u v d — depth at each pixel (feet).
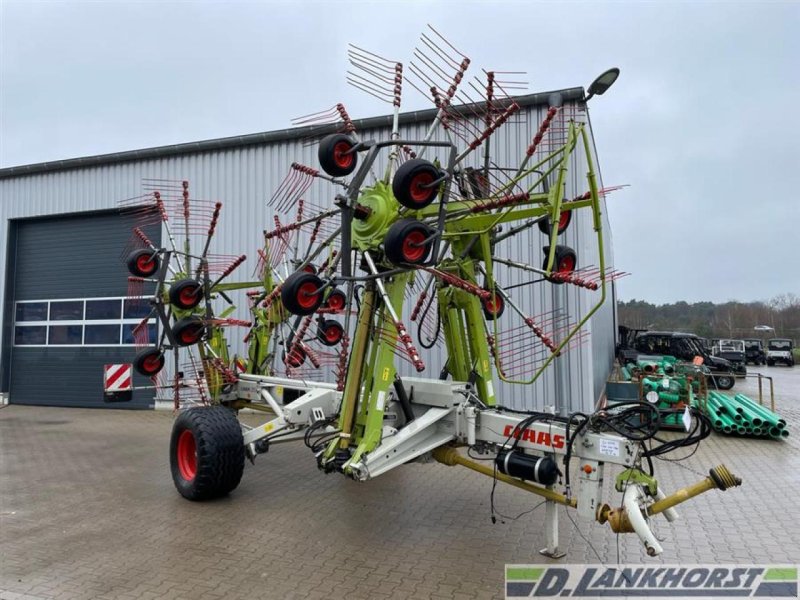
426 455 16.01
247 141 39.17
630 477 12.03
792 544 15.29
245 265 39.17
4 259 47.42
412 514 17.71
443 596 12.28
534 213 15.52
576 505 13.16
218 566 13.78
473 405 15.20
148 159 42.70
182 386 22.63
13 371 47.19
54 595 12.23
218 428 18.42
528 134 30.83
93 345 44.73
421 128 34.12
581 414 13.21
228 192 40.06
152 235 41.75
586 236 30.14
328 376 32.65
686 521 17.11
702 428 12.44
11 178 47.39
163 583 12.84
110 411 42.14
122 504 18.71
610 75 13.41
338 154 14.56
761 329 207.92
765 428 30.37
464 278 16.29
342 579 13.08
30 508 18.35
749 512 17.93
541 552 14.64
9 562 14.01
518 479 14.40
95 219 45.27
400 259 12.91
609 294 70.49
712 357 74.49
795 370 114.01
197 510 18.07
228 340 38.52
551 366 30.35
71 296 45.75
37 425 35.70
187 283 21.02
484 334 16.39
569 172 30.07
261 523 16.85
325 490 20.36
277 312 22.94
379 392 14.78
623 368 61.72
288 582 12.91
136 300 43.34
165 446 28.78
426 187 12.94
